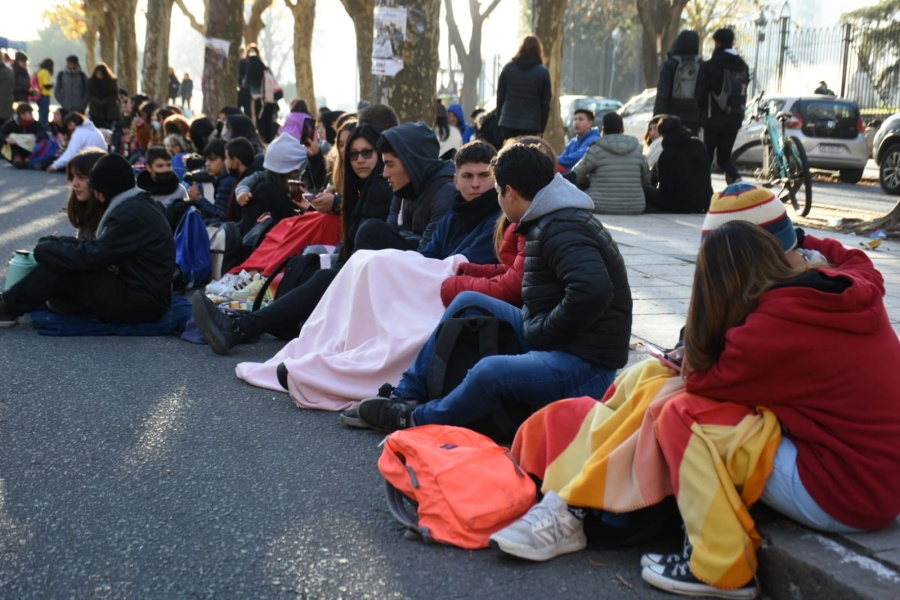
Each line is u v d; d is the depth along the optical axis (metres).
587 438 3.32
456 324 4.17
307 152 7.96
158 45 29.19
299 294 5.71
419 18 9.56
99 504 3.52
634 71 57.59
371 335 4.88
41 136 18.92
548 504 3.16
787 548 2.84
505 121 11.67
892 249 8.99
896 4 33.50
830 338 2.88
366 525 3.39
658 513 3.16
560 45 20.83
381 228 5.66
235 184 8.53
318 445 4.16
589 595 2.92
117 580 2.98
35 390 4.84
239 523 3.38
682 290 6.98
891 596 2.57
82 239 6.20
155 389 4.92
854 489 2.85
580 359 3.91
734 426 2.96
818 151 17.17
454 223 5.36
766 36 31.75
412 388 4.30
